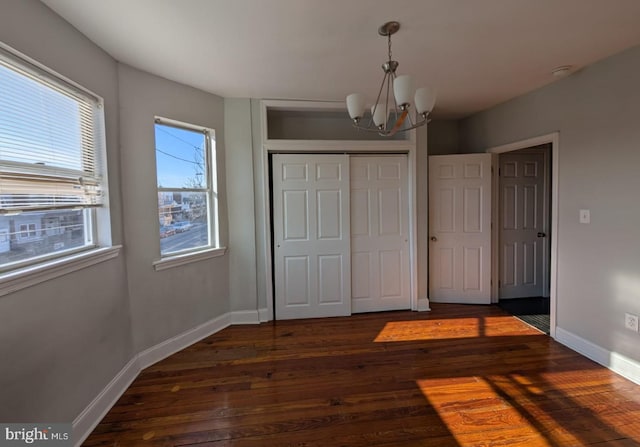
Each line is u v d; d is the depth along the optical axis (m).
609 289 2.46
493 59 2.46
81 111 2.04
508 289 4.26
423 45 2.23
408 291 3.95
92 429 1.93
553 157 2.94
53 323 1.70
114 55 2.29
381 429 1.90
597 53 2.37
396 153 3.86
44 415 1.63
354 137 4.03
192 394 2.27
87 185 2.07
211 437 1.86
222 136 3.35
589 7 1.79
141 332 2.60
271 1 1.70
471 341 3.03
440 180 4.05
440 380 2.38
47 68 1.71
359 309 3.88
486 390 2.25
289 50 2.28
